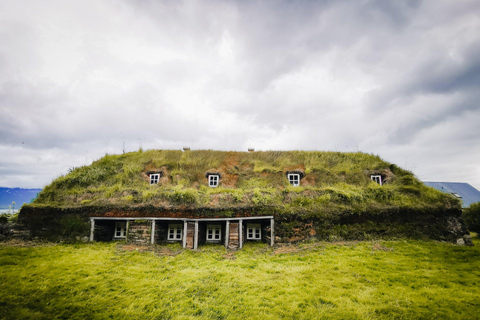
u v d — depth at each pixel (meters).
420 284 8.57
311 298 7.73
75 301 7.61
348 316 6.77
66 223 13.93
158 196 14.54
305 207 14.09
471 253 11.57
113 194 15.10
